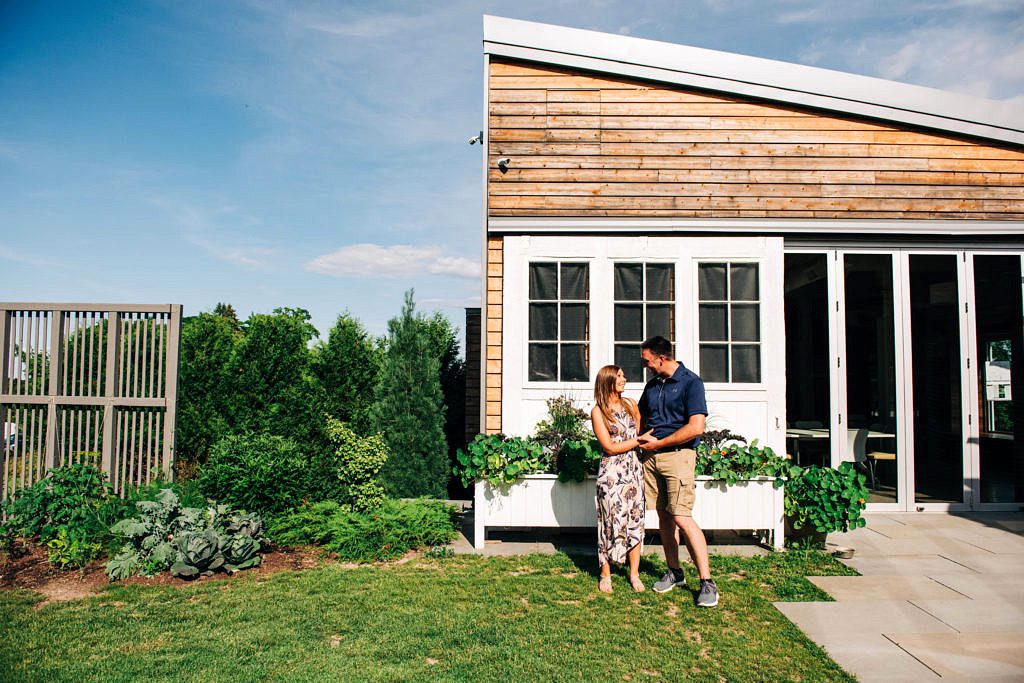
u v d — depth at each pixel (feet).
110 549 17.44
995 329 37.11
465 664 10.89
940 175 22.50
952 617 13.33
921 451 40.42
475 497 19.06
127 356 21.45
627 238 21.39
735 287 21.27
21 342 21.21
